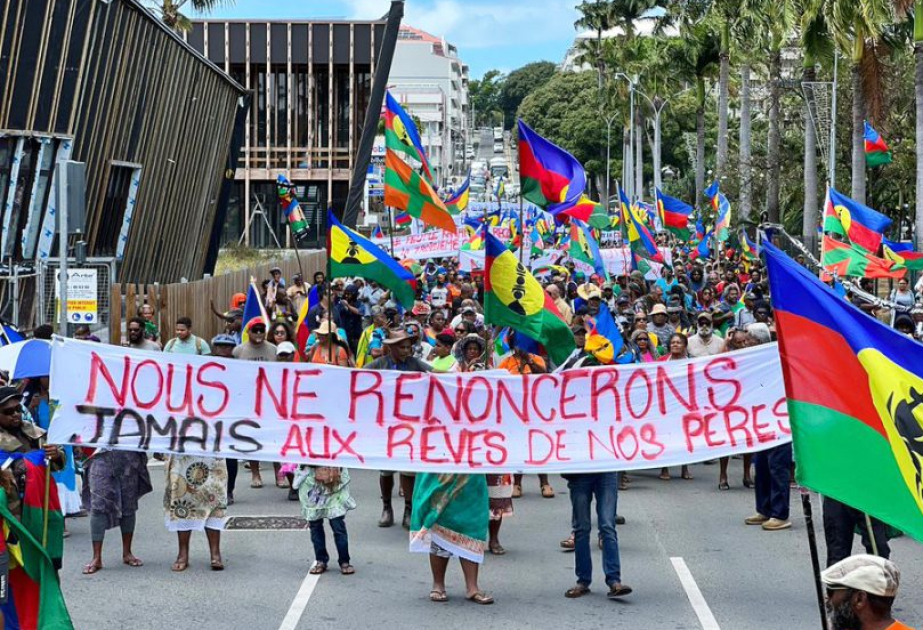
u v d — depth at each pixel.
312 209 70.00
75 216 14.36
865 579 4.88
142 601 9.81
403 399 9.88
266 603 9.79
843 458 6.42
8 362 12.47
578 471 9.77
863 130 37.19
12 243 27.33
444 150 155.38
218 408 9.84
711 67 66.12
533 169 14.49
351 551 11.62
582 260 23.03
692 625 9.12
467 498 9.77
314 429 9.88
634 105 86.19
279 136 69.50
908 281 26.45
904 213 54.09
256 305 15.69
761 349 9.81
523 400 9.89
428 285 29.59
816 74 45.62
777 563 10.98
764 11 46.84
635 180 87.88
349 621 9.30
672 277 28.31
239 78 69.31
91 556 11.36
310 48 68.38
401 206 15.61
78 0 27.36
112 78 30.02
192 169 37.34
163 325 22.58
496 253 11.99
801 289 6.54
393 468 9.79
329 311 13.13
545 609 9.62
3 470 8.33
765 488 12.55
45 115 27.42
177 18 44.78
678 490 14.63
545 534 12.34
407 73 166.38
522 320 12.09
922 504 6.30
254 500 13.98
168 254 36.69
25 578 8.35
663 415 9.87
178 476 10.69
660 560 11.16
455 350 13.86
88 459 10.88
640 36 86.50
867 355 6.42
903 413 6.36
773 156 49.75
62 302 14.34
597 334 12.07
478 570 10.91
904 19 35.41
